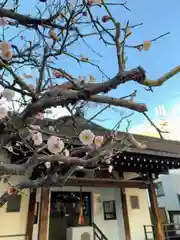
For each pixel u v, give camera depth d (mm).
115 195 7367
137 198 7305
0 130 1552
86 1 1578
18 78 1444
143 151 5270
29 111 1404
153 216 5875
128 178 6449
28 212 5055
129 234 6422
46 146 1863
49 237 6160
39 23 1608
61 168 2100
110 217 7000
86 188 7105
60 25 1663
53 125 2049
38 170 4145
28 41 1955
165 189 12430
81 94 1219
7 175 1661
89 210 6941
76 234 6125
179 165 6039
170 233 8641
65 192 6766
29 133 1907
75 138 2174
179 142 9945
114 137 2043
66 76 1653
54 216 6480
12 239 4820
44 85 1688
